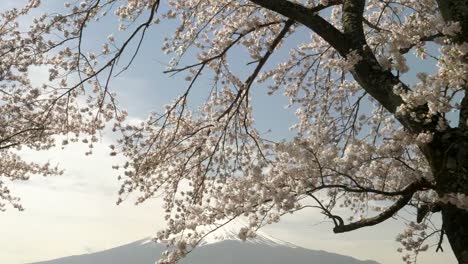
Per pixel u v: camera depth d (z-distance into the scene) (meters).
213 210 5.99
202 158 8.86
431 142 4.02
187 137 8.68
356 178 5.46
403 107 3.96
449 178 3.84
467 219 3.78
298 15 5.26
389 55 4.71
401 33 4.31
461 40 3.96
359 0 5.25
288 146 5.18
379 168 5.97
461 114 4.11
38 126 8.91
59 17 7.16
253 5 8.67
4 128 9.67
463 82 3.44
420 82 3.73
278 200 5.07
